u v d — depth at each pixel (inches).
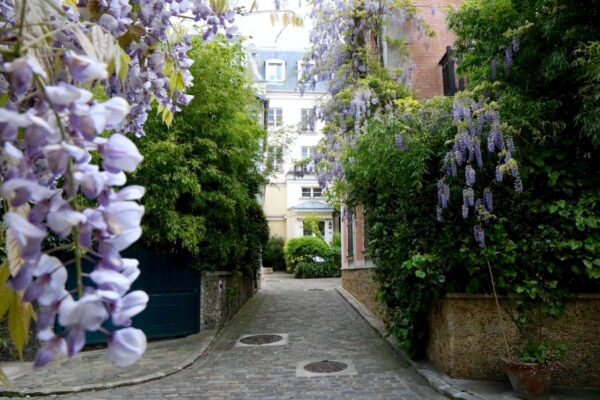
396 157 209.0
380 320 355.6
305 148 1109.1
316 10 352.2
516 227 201.2
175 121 290.4
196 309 327.6
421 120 212.8
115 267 32.1
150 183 278.4
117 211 32.6
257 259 563.8
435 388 191.9
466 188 197.5
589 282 197.0
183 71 84.4
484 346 200.5
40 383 209.2
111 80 64.6
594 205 191.0
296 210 1083.3
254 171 414.9
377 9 345.1
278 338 311.9
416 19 350.3
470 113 195.0
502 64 203.8
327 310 432.8
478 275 202.4
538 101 189.2
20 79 30.3
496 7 203.0
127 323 31.0
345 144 285.7
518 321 198.2
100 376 219.9
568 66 176.6
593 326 194.4
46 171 38.6
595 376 190.9
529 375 171.0
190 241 290.5
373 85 316.8
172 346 287.4
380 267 271.7
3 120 29.0
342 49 356.8
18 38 33.3
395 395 186.1
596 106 168.4
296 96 1130.0
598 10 171.5
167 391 198.4
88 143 33.5
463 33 223.9
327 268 895.7
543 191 202.2
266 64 1157.1
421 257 204.2
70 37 49.6
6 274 39.4
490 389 184.2
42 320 29.8
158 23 70.9
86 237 32.0
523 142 197.8
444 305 209.5
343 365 237.1
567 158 198.2
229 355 266.8
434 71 360.5
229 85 320.8
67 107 31.4
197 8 81.1
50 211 30.4
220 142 315.9
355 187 276.4
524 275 198.5
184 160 287.4
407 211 226.2
